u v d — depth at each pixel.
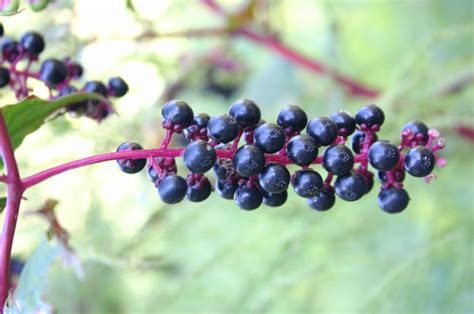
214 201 0.60
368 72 0.75
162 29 0.60
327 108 0.61
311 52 0.77
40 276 0.31
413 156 0.27
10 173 0.28
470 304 0.51
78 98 0.30
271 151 0.26
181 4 0.63
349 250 0.59
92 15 0.47
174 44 0.61
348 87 0.64
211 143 0.27
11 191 0.28
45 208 0.32
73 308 0.58
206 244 0.65
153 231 0.58
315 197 0.28
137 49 0.53
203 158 0.26
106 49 0.49
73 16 0.45
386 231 0.60
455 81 0.54
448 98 0.55
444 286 0.52
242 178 0.28
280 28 0.69
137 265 0.43
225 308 0.58
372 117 0.28
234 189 0.28
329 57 0.66
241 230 0.61
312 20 0.79
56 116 0.32
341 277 0.61
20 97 0.32
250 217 0.62
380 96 0.56
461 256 0.52
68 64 0.33
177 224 0.60
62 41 0.44
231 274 0.62
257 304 0.51
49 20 0.44
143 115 0.51
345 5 0.74
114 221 0.56
